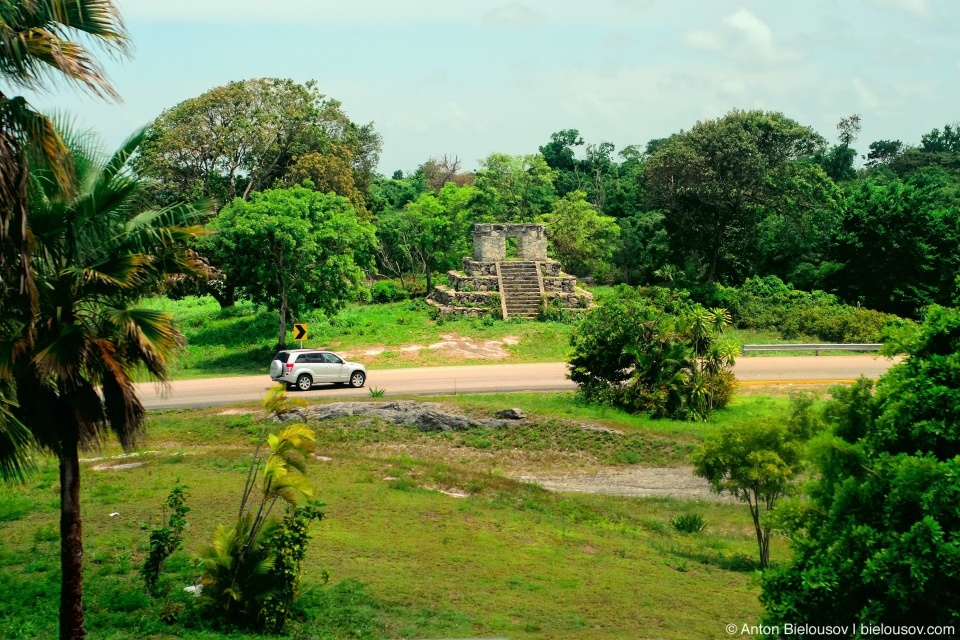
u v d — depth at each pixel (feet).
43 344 34.19
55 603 41.57
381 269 221.46
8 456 35.12
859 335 150.00
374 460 78.38
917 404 34.42
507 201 210.38
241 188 186.29
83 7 30.83
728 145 179.83
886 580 30.94
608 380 104.73
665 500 77.77
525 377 117.91
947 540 30.53
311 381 108.88
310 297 140.05
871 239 183.32
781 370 124.98
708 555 61.05
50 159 30.58
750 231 200.23
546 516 66.08
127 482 67.10
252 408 97.09
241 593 40.29
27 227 31.12
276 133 180.24
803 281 196.34
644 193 206.28
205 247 136.26
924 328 36.99
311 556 50.90
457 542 55.88
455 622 41.75
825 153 322.55
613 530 64.95
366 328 148.05
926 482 31.73
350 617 41.73
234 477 68.95
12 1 30.07
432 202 197.88
